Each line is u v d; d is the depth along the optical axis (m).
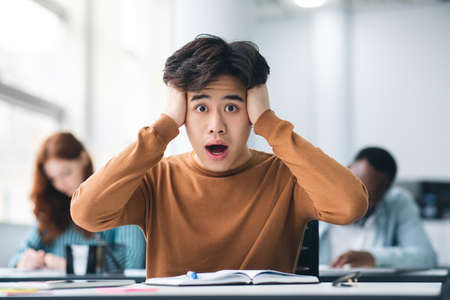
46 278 1.63
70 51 3.78
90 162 2.23
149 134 1.20
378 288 0.88
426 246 2.37
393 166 2.21
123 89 4.14
